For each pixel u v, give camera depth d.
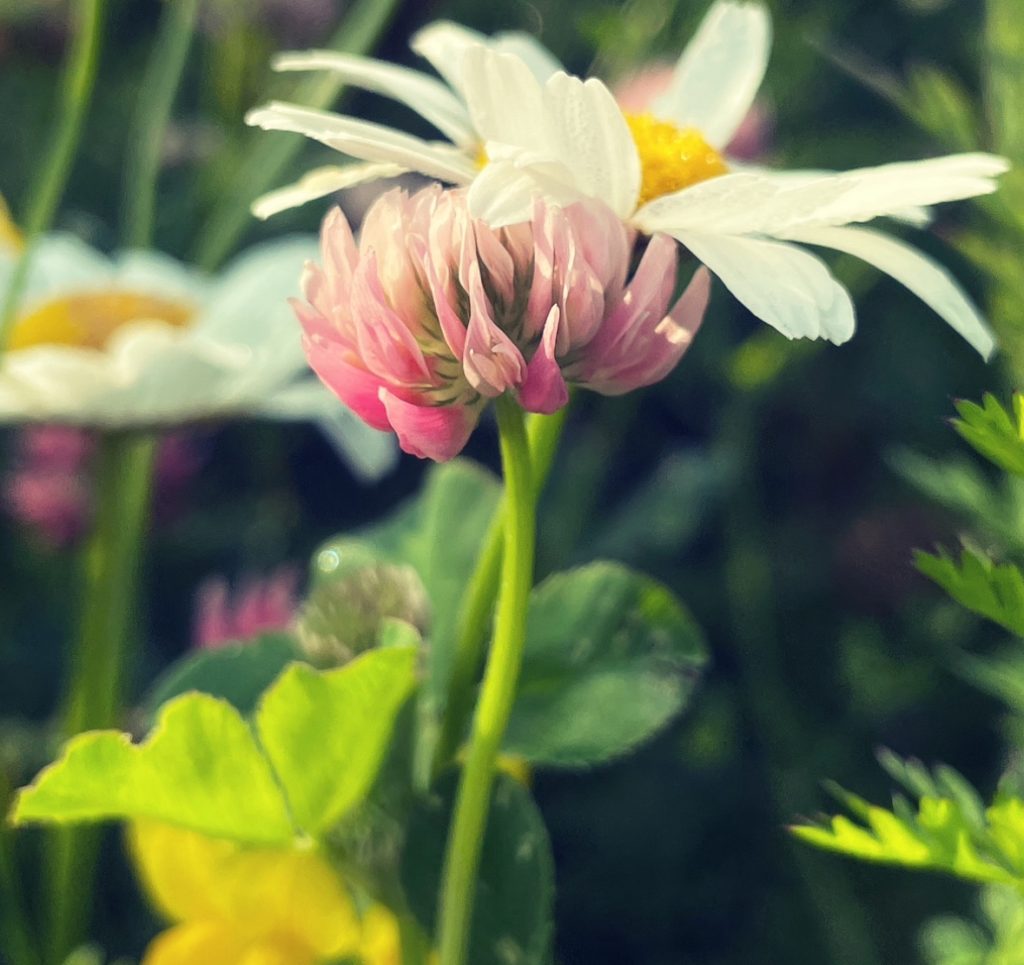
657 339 0.14
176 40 0.24
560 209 0.14
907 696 0.34
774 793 0.33
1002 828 0.14
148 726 0.16
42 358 0.20
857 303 0.38
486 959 0.15
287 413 0.22
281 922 0.17
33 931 0.22
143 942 0.26
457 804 0.15
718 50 0.17
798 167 0.36
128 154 0.41
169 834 0.17
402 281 0.14
